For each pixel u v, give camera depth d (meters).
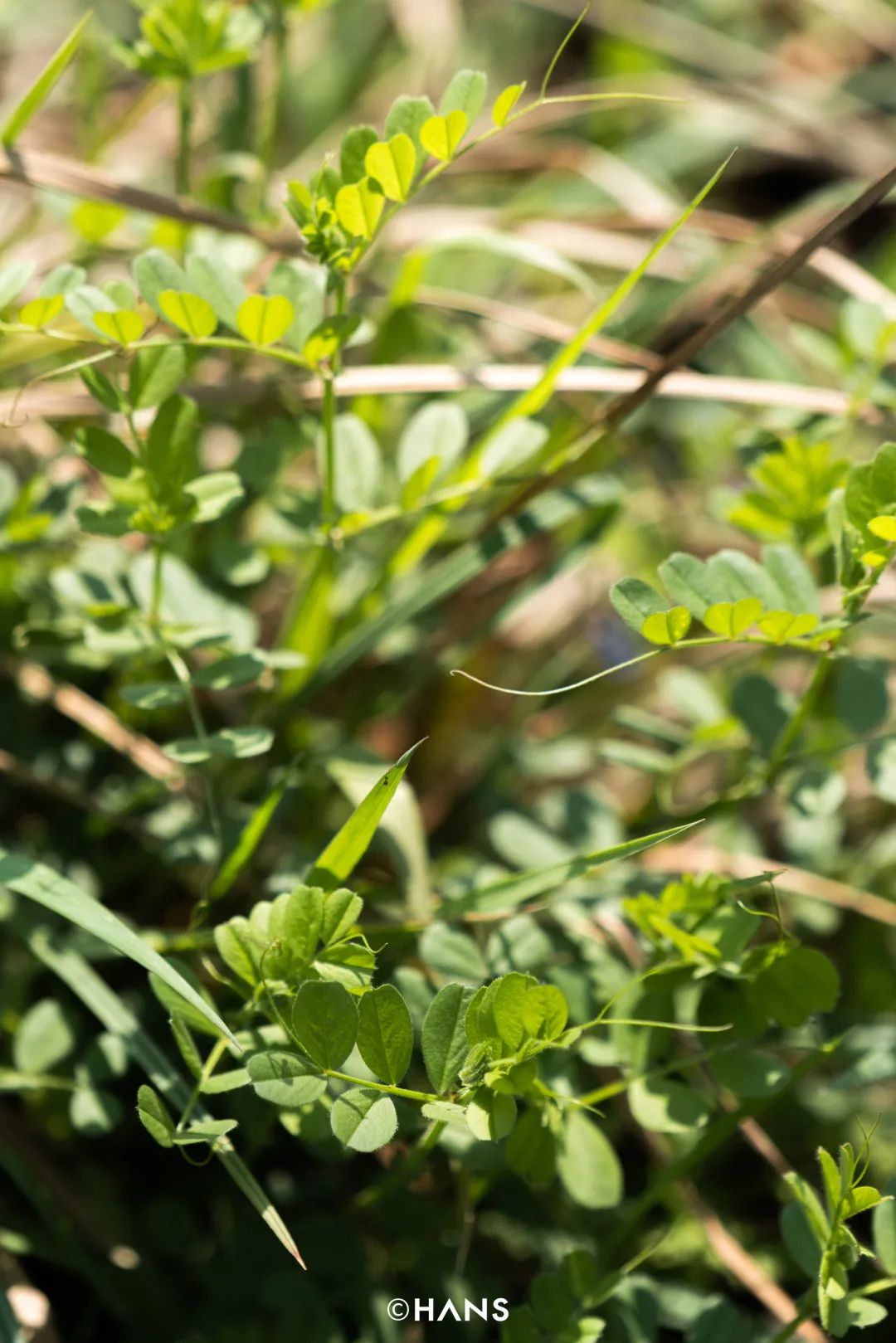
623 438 0.70
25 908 0.60
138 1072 0.61
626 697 0.73
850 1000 0.65
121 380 0.60
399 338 0.67
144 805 0.63
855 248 1.01
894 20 1.06
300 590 0.63
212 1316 0.58
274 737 0.63
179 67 0.62
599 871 0.61
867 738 0.60
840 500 0.55
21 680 0.64
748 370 0.78
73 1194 0.60
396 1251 0.59
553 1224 0.60
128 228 0.66
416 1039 0.56
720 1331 0.56
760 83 1.05
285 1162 0.61
